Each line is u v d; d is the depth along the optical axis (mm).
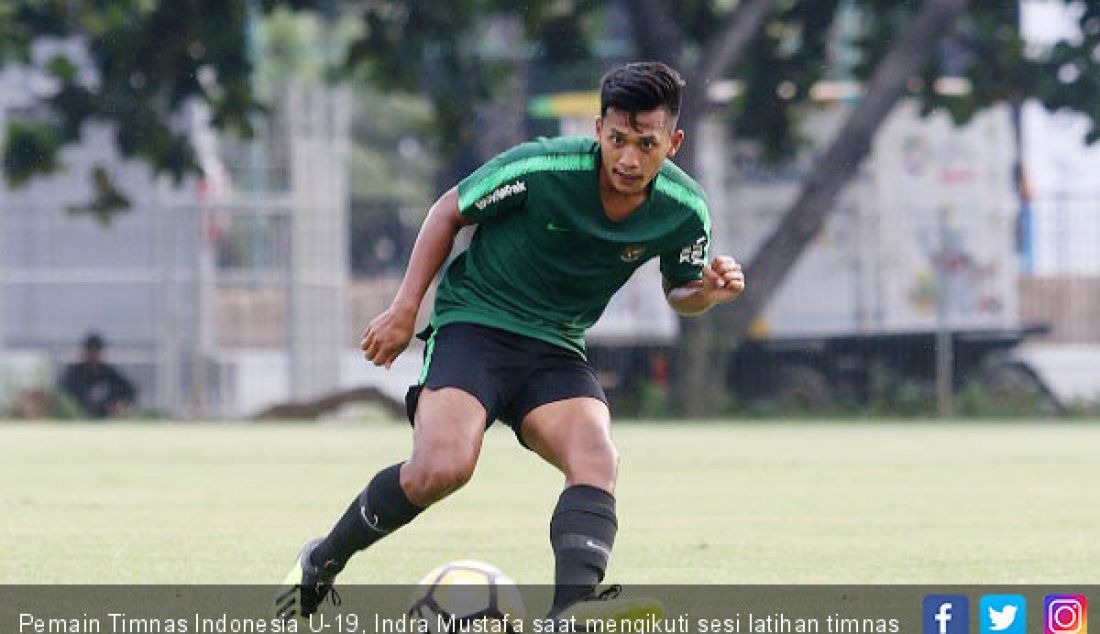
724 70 95938
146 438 73688
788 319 95438
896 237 93875
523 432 23078
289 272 100750
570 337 23469
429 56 103938
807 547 33031
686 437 73625
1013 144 98438
